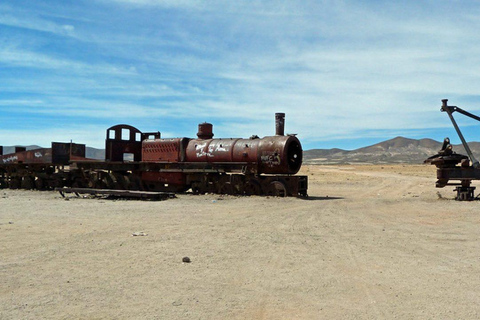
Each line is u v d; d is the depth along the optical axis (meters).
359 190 31.98
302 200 21.53
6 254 9.39
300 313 6.00
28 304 6.31
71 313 5.96
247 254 9.44
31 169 32.06
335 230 12.62
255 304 6.34
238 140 24.89
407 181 40.62
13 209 17.88
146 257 9.12
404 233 12.16
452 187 32.00
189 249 9.90
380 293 6.84
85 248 9.98
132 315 5.89
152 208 18.19
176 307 6.20
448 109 21.20
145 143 27.98
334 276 7.78
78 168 29.38
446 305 6.29
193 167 25.41
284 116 24.61
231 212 16.80
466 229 12.84
